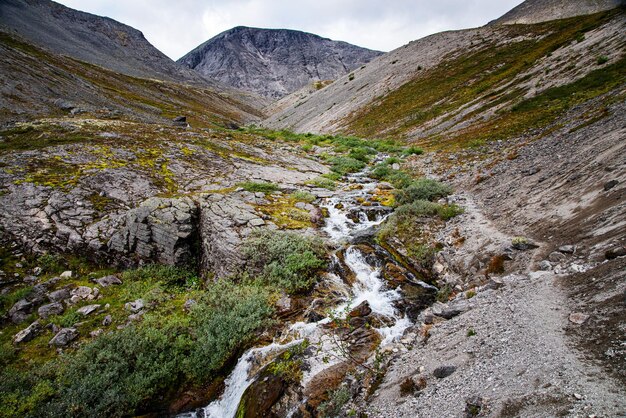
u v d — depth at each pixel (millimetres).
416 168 26328
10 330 10734
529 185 14727
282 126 93438
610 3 80188
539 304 7148
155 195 18156
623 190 9492
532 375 5273
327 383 8109
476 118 36469
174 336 10750
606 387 4414
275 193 20172
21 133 25734
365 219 17547
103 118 37156
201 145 29203
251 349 9969
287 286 12148
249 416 8023
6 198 15773
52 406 8289
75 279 13203
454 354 7059
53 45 158000
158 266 14305
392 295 11422
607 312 5840
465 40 75875
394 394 6855
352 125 62562
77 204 16203
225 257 13602
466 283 10727
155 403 9234
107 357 9531
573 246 8773
